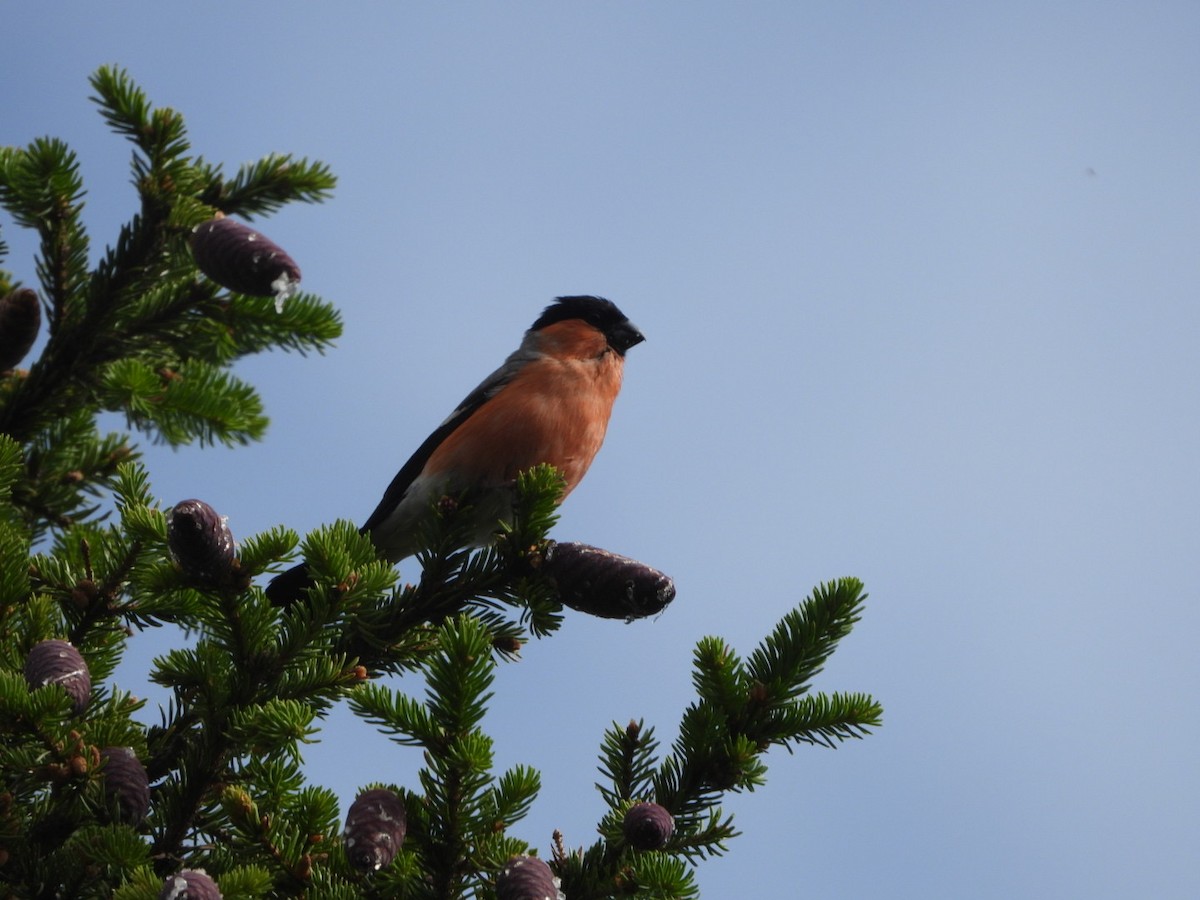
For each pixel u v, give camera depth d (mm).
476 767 6672
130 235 9430
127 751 6777
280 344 10148
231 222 7965
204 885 5645
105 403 9844
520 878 6098
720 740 7574
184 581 7562
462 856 6859
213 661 7641
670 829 6492
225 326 9898
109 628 7898
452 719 6867
